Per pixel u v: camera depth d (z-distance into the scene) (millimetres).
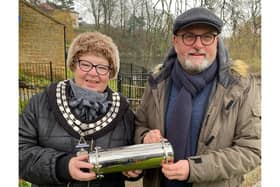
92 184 1427
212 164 1312
